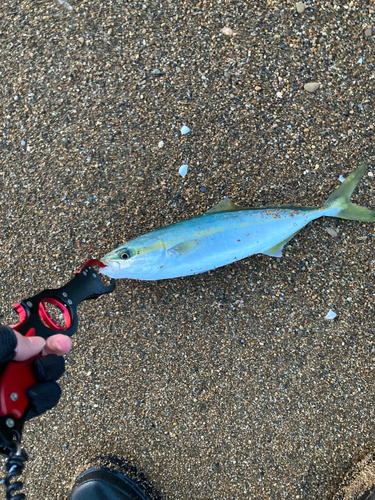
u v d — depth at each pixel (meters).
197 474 0.54
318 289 0.54
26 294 0.56
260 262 0.55
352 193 0.54
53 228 0.56
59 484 0.55
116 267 0.49
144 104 0.55
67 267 0.56
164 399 0.55
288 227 0.51
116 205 0.55
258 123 0.54
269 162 0.54
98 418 0.55
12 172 0.56
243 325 0.54
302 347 0.54
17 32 0.56
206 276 0.55
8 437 0.31
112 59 0.55
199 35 0.54
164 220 0.55
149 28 0.54
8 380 0.33
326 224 0.54
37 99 0.56
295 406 0.54
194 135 0.55
